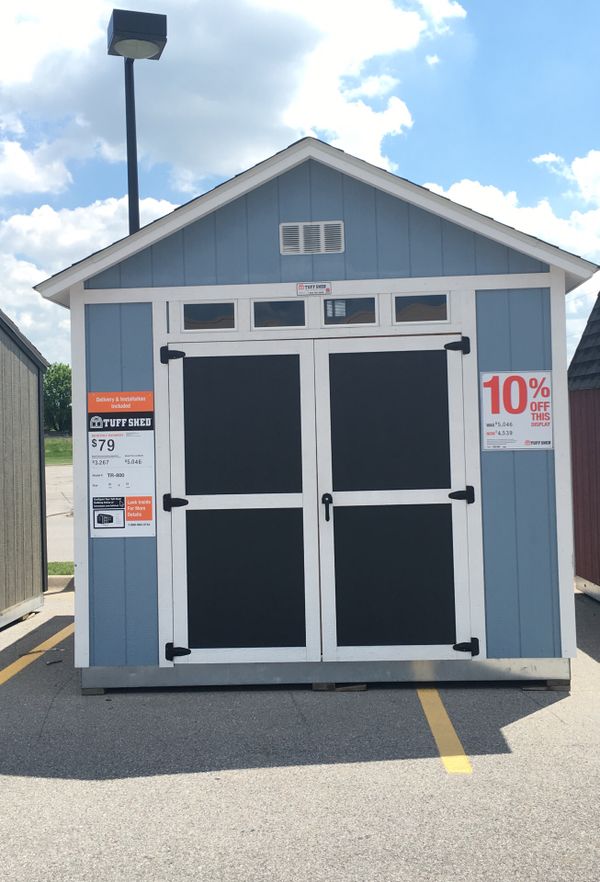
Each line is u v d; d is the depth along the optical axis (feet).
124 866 11.79
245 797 13.99
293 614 19.63
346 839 12.44
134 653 19.76
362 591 19.56
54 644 25.04
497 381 19.63
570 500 19.51
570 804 13.46
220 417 19.77
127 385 19.88
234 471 19.71
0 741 16.75
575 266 19.22
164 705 18.75
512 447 19.58
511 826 12.75
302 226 19.84
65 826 13.07
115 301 19.90
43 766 15.48
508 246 19.49
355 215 19.86
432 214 19.75
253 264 19.88
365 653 19.49
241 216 19.92
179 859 11.95
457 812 13.25
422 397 19.65
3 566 27.20
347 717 17.72
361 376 19.69
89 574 19.85
